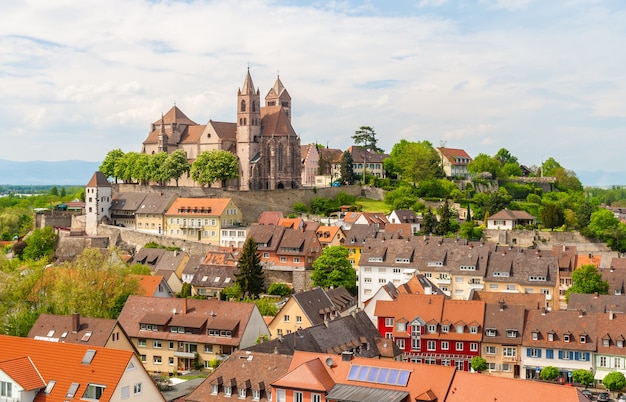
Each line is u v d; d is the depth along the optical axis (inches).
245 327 5880.9
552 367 5999.0
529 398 3700.8
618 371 5851.4
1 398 3892.7
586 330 6082.7
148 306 6235.2
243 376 4352.9
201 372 5757.9
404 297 6624.0
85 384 3868.1
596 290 7632.9
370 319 6432.1
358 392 3922.2
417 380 3932.1
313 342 5157.5
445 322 6373.0
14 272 6963.6
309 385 4018.2
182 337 5949.8
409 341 6437.0
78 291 6402.6
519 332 6186.0
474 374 3895.2
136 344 6097.4
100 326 5201.8
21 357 4023.1
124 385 3900.1
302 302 6422.2
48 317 5388.8
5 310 6127.0
